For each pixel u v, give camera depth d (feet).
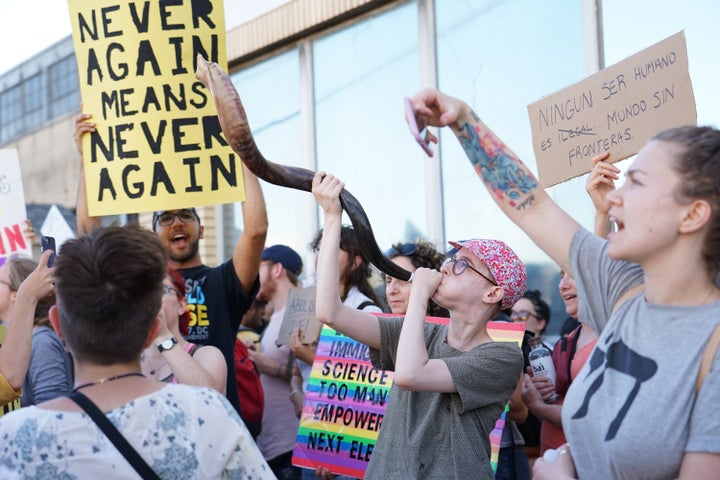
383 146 21.50
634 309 6.40
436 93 7.79
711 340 5.83
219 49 13.62
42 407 6.41
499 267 9.34
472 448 8.95
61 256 6.63
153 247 6.81
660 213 6.06
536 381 12.23
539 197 7.68
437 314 13.12
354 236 15.26
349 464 12.89
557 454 6.83
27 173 42.45
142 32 13.58
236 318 14.14
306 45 23.67
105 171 13.66
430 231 20.21
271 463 16.14
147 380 6.67
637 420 5.91
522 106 18.21
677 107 9.70
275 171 8.94
